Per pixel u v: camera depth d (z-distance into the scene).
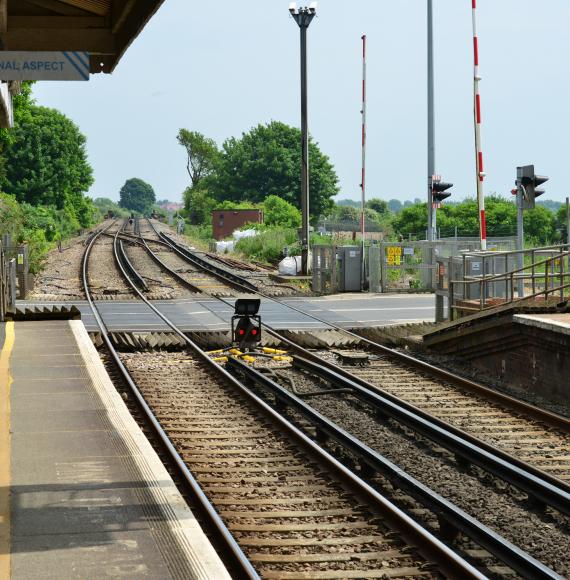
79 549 7.96
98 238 95.56
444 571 9.14
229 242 77.19
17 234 48.09
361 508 11.21
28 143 120.75
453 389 19.61
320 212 154.25
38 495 9.47
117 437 11.96
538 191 25.97
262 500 11.63
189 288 42.56
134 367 22.05
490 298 25.64
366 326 28.86
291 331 27.22
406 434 15.73
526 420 16.73
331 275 40.16
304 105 48.50
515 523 11.11
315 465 13.30
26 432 12.22
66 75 12.61
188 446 14.47
